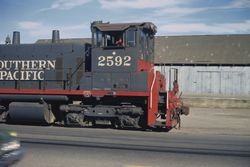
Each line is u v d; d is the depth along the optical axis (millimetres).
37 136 14992
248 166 10203
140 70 18234
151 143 13773
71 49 19453
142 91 17859
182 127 19922
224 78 46688
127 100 18453
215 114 29062
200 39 51938
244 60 46500
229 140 15242
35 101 19500
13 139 8859
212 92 47000
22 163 10172
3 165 8219
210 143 14188
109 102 18812
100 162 10445
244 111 32156
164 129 18656
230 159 11102
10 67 20359
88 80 18781
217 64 46781
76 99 19422
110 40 18469
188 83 47781
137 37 18125
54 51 19719
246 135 17203
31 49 20141
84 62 19078
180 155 11570
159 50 50781
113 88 18328
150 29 19031
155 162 10523
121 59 18266
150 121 17656
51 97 19062
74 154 11477
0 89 19875
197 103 36562
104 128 18438
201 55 48562
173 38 53094
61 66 19484
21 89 19641
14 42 21000
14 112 19281
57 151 11898
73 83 19203
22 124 19891
